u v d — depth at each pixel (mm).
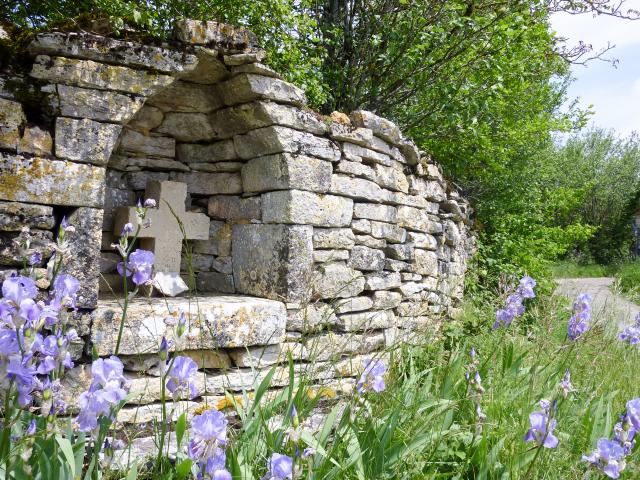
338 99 7621
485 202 10422
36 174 2986
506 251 9180
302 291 4008
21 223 2951
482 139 8297
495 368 3525
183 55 3455
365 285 4629
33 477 1756
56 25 3205
